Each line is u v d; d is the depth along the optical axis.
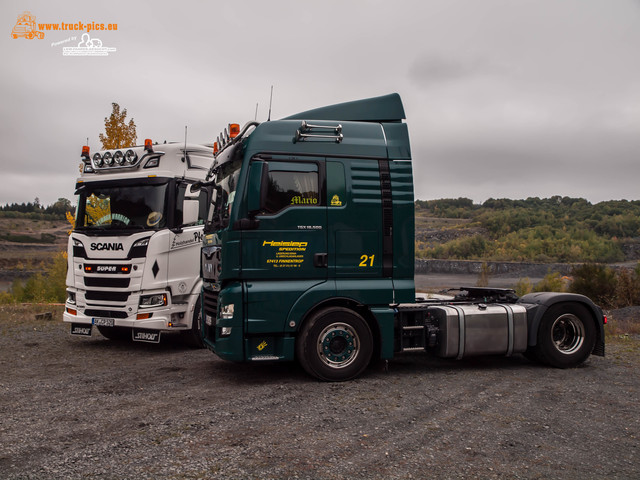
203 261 7.66
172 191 9.16
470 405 5.53
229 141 7.29
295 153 6.62
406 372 7.22
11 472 3.78
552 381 6.68
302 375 7.04
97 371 7.56
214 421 4.98
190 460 3.98
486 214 150.62
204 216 7.78
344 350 6.70
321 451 4.18
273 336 6.54
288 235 6.48
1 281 64.50
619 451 4.22
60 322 13.52
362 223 6.75
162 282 8.96
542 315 7.46
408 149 7.07
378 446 4.30
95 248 9.16
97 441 4.44
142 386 6.55
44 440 4.48
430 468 3.85
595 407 5.46
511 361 8.05
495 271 74.31
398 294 6.80
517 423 4.92
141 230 8.91
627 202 156.50
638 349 9.23
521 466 3.90
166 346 9.97
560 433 4.64
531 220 137.50
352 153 6.83
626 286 19.05
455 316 7.17
